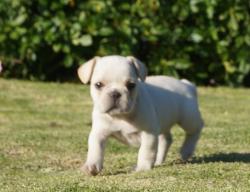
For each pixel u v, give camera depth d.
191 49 18.03
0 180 9.06
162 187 8.04
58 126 13.52
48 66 18.45
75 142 11.64
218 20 18.06
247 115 14.87
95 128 9.06
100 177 8.85
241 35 18.12
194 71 18.48
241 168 9.05
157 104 9.45
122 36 17.66
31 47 17.80
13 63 18.25
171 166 9.38
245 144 11.48
